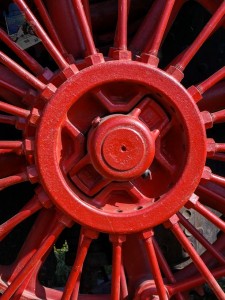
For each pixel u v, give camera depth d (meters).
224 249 1.39
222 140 1.58
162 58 1.57
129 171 1.17
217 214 1.55
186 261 1.55
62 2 1.32
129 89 1.20
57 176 1.18
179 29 1.56
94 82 1.17
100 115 1.21
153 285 1.32
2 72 1.28
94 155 1.17
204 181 1.23
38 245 1.31
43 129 1.17
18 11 1.31
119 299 1.29
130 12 1.48
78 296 1.36
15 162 1.33
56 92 1.17
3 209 1.55
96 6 1.47
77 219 1.19
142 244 1.35
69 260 1.59
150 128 1.21
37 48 1.48
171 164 1.23
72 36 1.32
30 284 1.32
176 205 1.20
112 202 1.23
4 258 1.54
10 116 1.26
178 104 1.19
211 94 1.38
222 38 1.56
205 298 1.67
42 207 1.24
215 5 1.32
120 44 1.20
